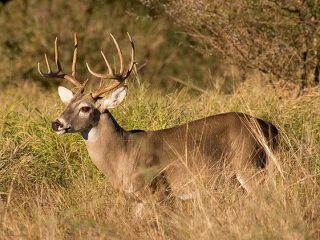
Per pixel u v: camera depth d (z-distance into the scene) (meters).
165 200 24.69
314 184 23.52
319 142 27.61
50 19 59.72
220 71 53.84
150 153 25.27
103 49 58.00
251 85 35.47
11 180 26.44
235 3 36.16
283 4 35.53
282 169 24.16
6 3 61.66
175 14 37.75
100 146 25.09
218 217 21.48
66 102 25.67
